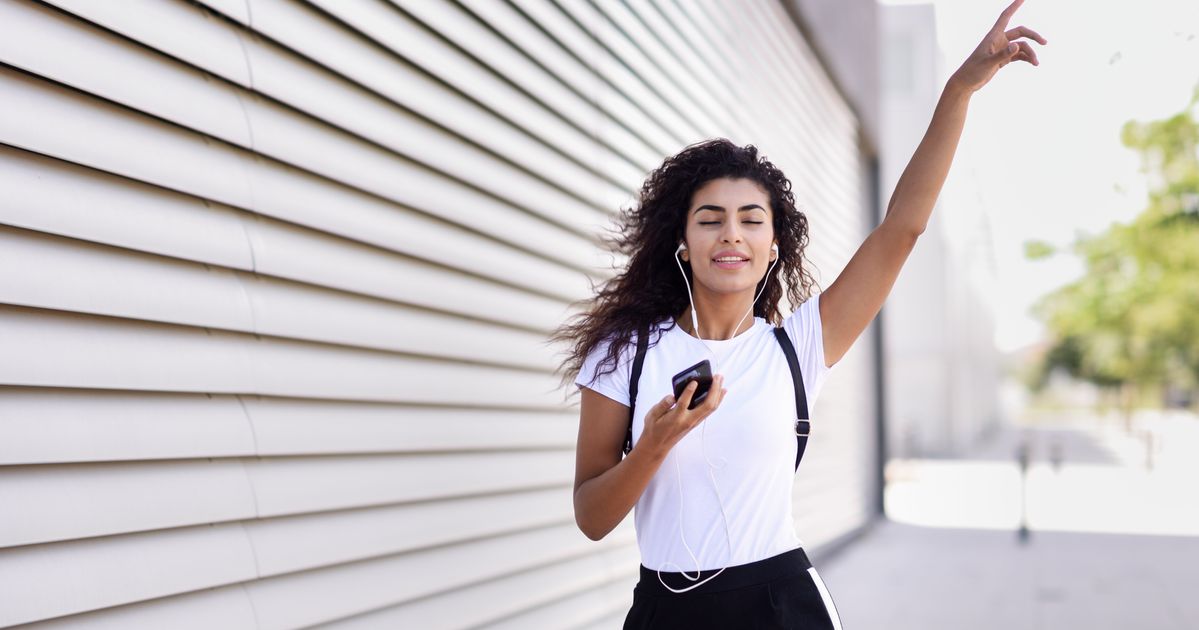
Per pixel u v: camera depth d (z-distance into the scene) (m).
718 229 2.26
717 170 2.29
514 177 3.57
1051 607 7.79
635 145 4.80
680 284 2.38
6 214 1.72
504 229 3.47
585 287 4.15
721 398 1.95
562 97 3.98
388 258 2.82
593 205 4.27
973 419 36.19
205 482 2.12
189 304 2.08
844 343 2.34
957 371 28.84
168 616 2.01
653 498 2.21
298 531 2.41
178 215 2.07
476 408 3.32
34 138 1.76
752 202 2.27
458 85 3.16
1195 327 30.25
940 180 2.31
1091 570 9.57
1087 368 57.66
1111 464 24.89
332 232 2.54
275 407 2.34
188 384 2.08
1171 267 24.09
